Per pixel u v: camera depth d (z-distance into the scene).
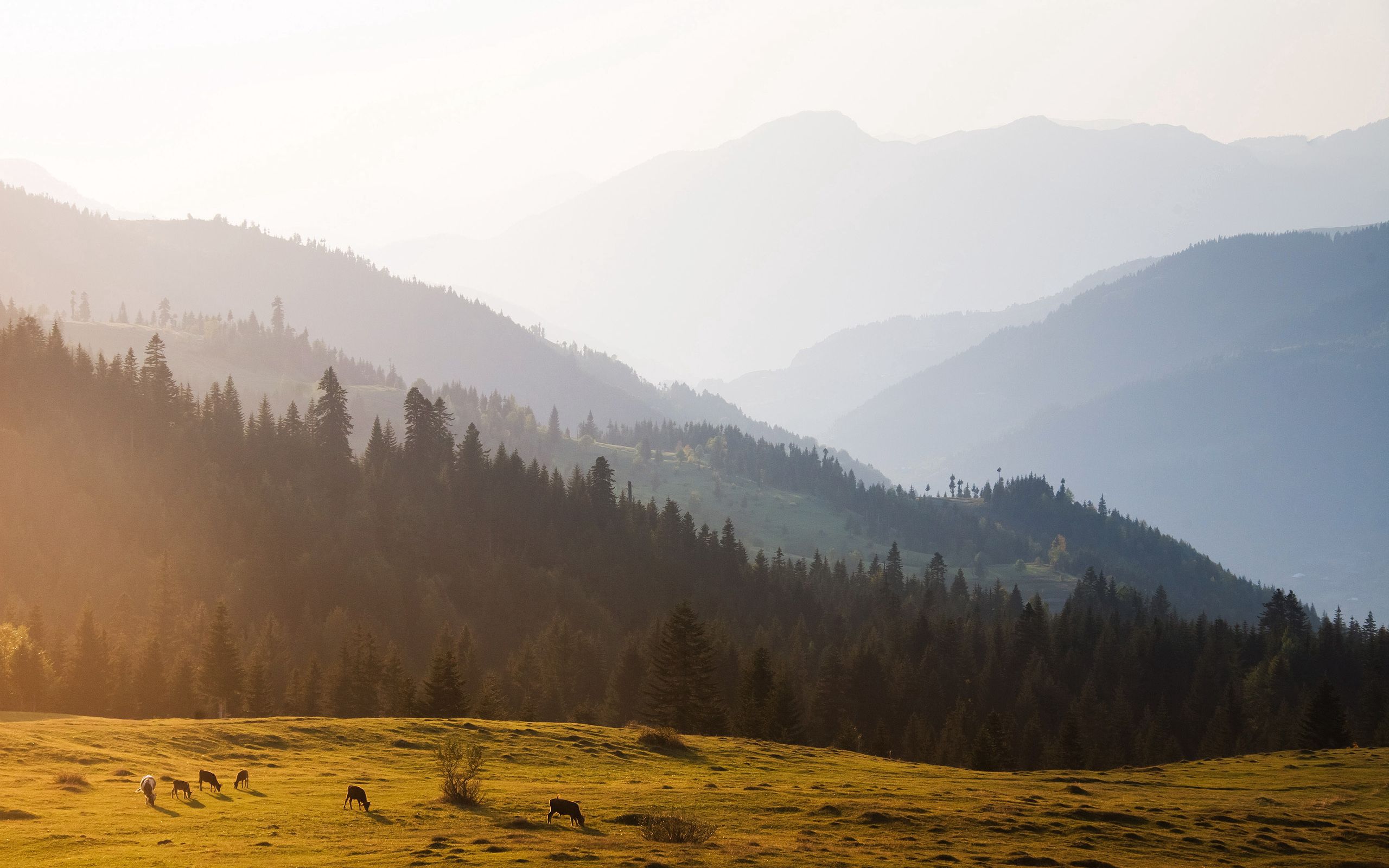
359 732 66.75
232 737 61.19
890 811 48.56
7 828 37.81
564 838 40.06
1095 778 73.75
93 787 46.31
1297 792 65.62
